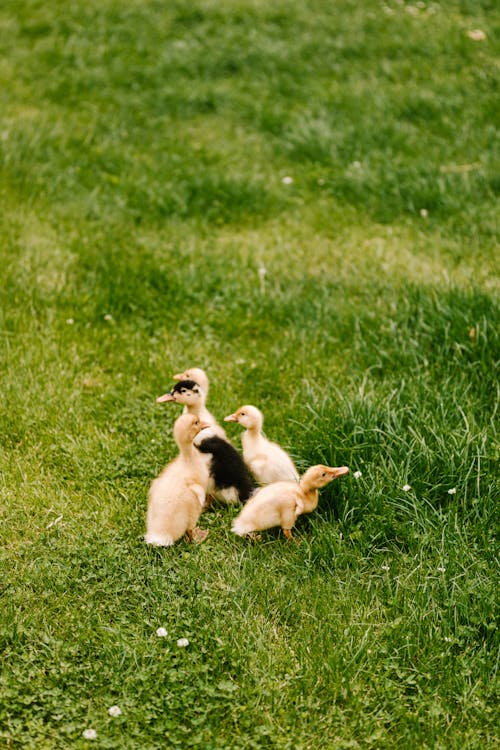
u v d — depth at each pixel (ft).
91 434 31.81
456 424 31.01
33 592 24.89
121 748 20.48
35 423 31.96
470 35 66.13
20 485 29.17
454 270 42.22
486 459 29.01
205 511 28.84
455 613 23.93
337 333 37.76
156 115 57.93
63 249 42.96
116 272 40.88
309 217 47.78
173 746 20.66
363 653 22.98
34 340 36.50
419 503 27.63
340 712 21.56
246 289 40.65
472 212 46.37
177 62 63.41
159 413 33.01
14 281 39.55
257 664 22.76
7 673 22.21
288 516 26.73
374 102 57.62
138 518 27.96
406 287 39.50
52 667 22.45
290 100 59.57
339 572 25.86
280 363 36.11
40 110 57.52
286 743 20.79
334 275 42.14
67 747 20.57
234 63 63.62
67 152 51.47
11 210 46.03
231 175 50.55
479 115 55.93
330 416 31.22
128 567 25.67
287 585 25.23
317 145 53.21
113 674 22.21
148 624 23.72
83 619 23.97
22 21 69.26
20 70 62.39
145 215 46.52
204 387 31.24
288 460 29.27
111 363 35.88
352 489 28.02
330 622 24.06
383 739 20.97
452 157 52.31
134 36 67.31
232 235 46.11
